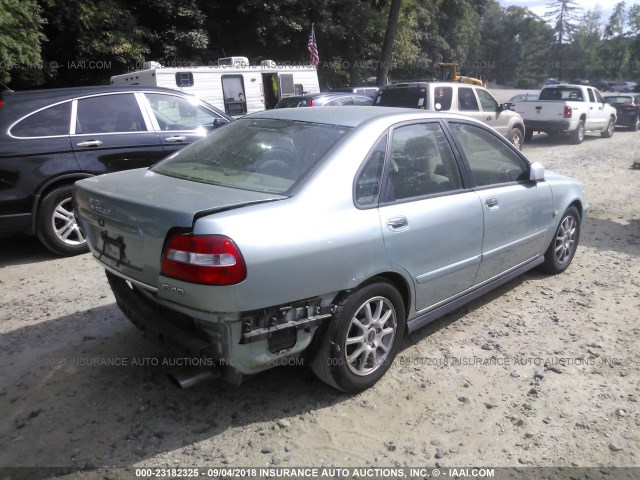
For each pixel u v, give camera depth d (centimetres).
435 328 422
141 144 632
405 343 397
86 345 388
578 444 291
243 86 1455
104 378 345
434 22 4000
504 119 1338
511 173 447
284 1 2217
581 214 553
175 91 693
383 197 328
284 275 272
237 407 317
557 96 1764
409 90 1164
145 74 1339
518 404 325
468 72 6406
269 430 297
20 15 1245
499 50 9056
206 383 340
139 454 278
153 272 283
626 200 894
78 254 604
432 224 349
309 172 305
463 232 376
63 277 529
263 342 278
